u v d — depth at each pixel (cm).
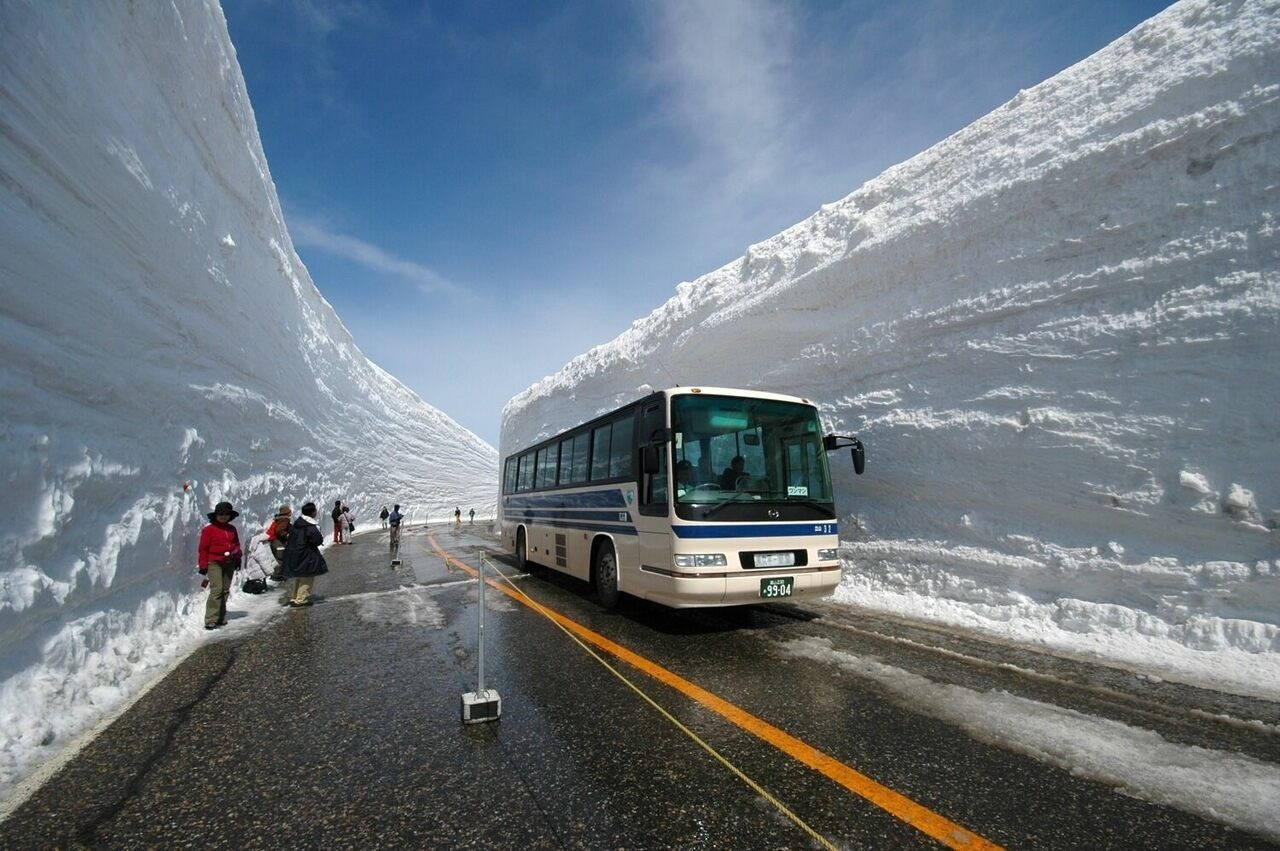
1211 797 244
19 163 488
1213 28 544
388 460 3462
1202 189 502
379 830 228
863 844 214
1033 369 592
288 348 1827
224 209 1192
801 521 555
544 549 952
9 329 428
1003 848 211
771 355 1035
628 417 657
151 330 763
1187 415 466
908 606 622
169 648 522
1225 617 419
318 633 582
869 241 859
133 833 229
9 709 321
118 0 724
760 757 286
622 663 452
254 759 296
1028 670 411
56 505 422
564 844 216
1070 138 631
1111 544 495
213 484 886
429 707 365
